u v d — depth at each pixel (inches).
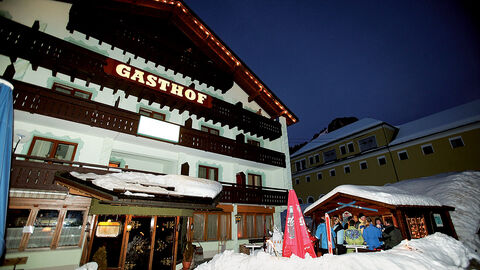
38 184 314.5
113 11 470.0
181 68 544.1
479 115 736.3
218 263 225.6
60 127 386.0
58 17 421.4
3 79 219.6
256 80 669.3
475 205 514.0
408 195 374.9
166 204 318.3
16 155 308.8
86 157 403.2
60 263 318.3
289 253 209.6
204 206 358.6
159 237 366.9
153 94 467.5
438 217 415.2
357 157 1012.5
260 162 618.8
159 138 444.1
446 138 791.7
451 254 233.1
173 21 539.5
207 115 548.4
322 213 420.2
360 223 303.9
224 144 554.9
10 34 343.9
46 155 372.5
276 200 612.7
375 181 940.0
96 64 408.2
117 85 438.0
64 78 405.7
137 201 291.7
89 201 354.6
